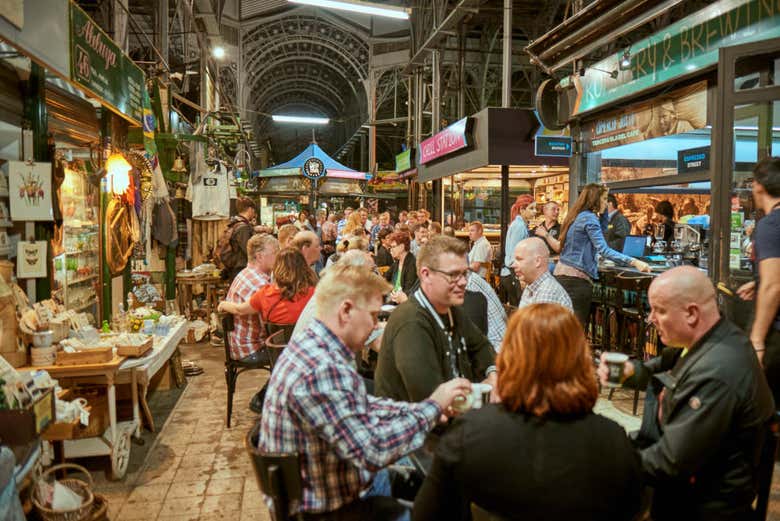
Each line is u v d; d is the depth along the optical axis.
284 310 3.87
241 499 3.14
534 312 1.37
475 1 10.80
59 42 3.60
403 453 1.63
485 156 9.15
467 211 13.27
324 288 1.73
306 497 1.65
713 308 1.72
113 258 5.64
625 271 5.34
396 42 25.03
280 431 1.65
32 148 3.92
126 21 6.93
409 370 2.03
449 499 1.38
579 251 4.78
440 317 2.31
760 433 1.64
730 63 3.67
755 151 3.81
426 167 13.66
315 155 17.55
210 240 10.16
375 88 25.64
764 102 3.62
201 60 13.34
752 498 1.66
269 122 47.44
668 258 6.00
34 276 3.87
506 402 1.34
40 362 3.30
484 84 19.19
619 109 6.01
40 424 2.49
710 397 1.60
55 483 2.62
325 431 1.58
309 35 25.88
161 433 4.12
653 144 8.32
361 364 3.77
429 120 21.00
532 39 15.23
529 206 7.27
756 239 2.83
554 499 1.25
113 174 5.52
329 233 12.41
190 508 3.04
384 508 1.83
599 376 1.99
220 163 9.00
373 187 21.50
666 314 1.74
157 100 7.23
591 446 1.28
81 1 9.51
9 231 3.80
